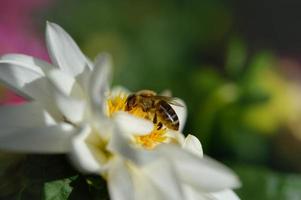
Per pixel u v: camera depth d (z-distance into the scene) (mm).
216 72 332
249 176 291
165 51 458
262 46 589
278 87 329
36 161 192
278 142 336
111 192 184
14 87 196
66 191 190
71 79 194
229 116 320
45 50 312
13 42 307
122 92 232
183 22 479
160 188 184
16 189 190
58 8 449
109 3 469
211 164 183
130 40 455
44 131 184
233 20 553
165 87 413
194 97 330
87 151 185
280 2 598
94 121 189
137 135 197
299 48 599
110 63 183
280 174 291
